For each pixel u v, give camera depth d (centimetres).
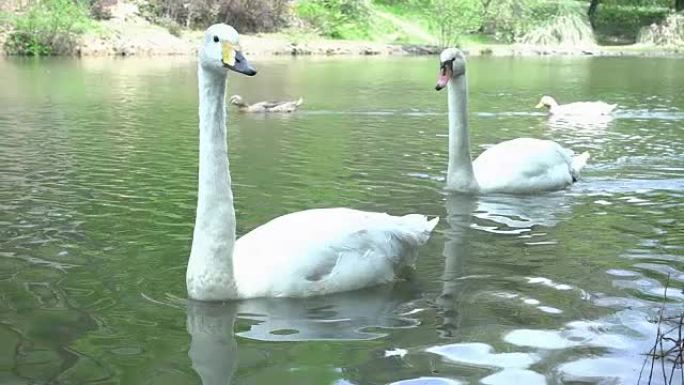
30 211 852
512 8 5231
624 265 686
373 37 4869
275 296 609
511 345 509
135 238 752
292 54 4172
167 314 569
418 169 1152
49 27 3594
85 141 1343
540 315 565
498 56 4391
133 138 1384
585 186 1056
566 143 1441
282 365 480
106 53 3653
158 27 4078
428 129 1590
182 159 1179
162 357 492
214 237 593
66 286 619
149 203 895
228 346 511
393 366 478
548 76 3055
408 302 601
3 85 2291
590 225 835
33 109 1778
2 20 3622
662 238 777
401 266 673
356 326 549
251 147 1334
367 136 1485
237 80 2695
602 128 1647
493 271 673
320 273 619
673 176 1117
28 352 495
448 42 4938
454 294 616
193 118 1661
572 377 461
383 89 2423
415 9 5456
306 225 642
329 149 1324
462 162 1005
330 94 2269
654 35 5316
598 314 565
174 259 691
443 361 486
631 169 1176
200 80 600
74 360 484
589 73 3212
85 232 771
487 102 2139
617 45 5300
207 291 596
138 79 2530
